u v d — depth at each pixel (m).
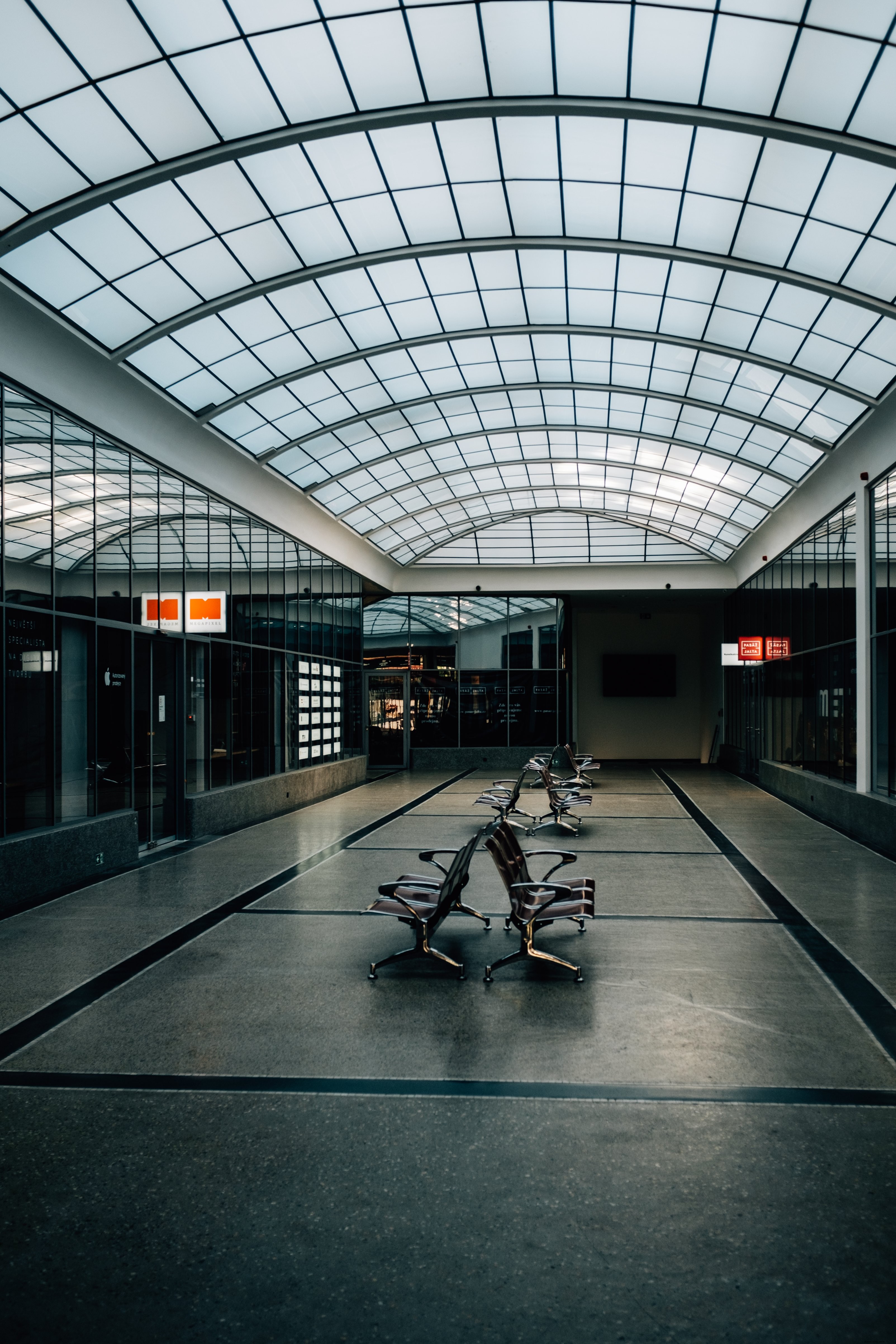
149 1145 4.04
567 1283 3.07
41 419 9.98
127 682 11.98
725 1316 2.89
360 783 23.80
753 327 12.52
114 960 7.00
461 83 8.38
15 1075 4.82
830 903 8.84
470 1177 3.74
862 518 14.39
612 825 14.80
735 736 27.55
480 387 16.03
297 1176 3.76
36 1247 3.30
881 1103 4.39
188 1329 2.86
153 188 9.02
